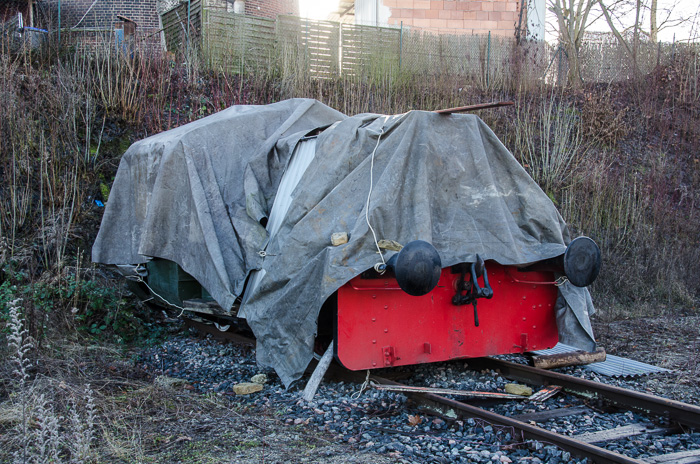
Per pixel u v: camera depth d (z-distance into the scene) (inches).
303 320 189.2
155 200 257.1
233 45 533.6
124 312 306.3
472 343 209.0
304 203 206.8
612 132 565.6
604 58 656.4
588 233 472.4
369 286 188.9
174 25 582.9
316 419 176.9
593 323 354.0
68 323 278.4
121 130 437.7
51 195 366.3
